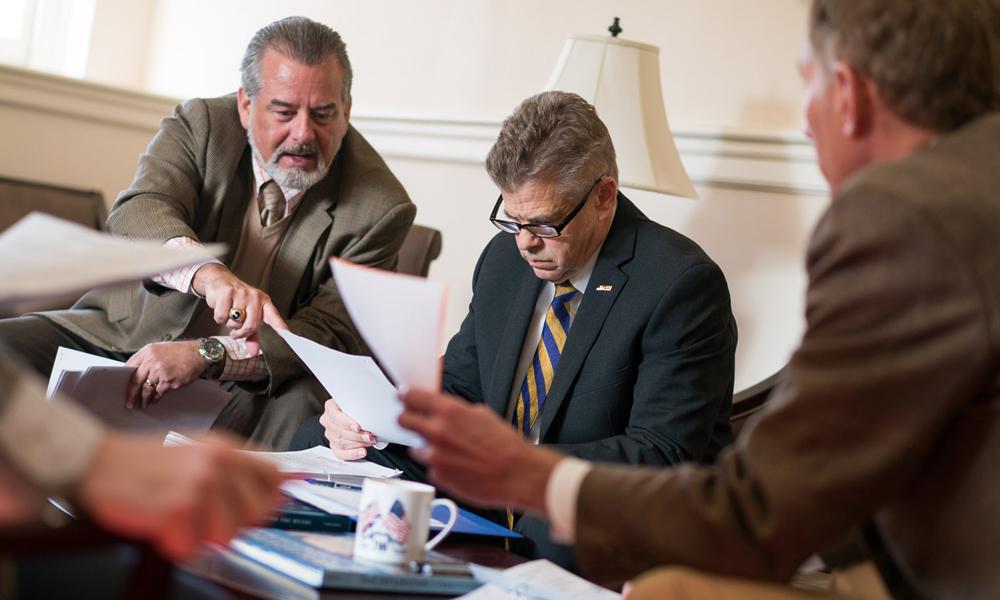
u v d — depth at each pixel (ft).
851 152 3.79
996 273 3.20
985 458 3.28
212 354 8.07
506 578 4.34
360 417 6.38
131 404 7.39
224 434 8.59
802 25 9.46
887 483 3.26
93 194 13.10
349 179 9.63
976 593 3.26
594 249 7.06
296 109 8.96
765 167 9.45
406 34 13.04
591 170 6.71
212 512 2.67
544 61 11.51
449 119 12.09
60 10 15.42
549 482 3.57
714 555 3.34
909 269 3.24
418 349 3.68
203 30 15.24
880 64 3.61
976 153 3.45
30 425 2.52
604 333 6.85
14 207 12.37
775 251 9.36
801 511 3.22
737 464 3.41
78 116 13.89
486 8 12.19
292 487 5.20
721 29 10.01
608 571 3.53
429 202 12.37
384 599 3.94
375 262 9.52
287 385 8.65
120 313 9.35
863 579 3.77
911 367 3.21
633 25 10.68
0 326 8.86
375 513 4.24
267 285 9.44
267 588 3.77
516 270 7.57
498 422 3.66
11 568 3.03
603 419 6.77
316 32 9.07
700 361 6.61
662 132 9.22
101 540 2.62
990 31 3.61
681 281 6.70
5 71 13.30
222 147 9.45
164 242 8.57
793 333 9.18
